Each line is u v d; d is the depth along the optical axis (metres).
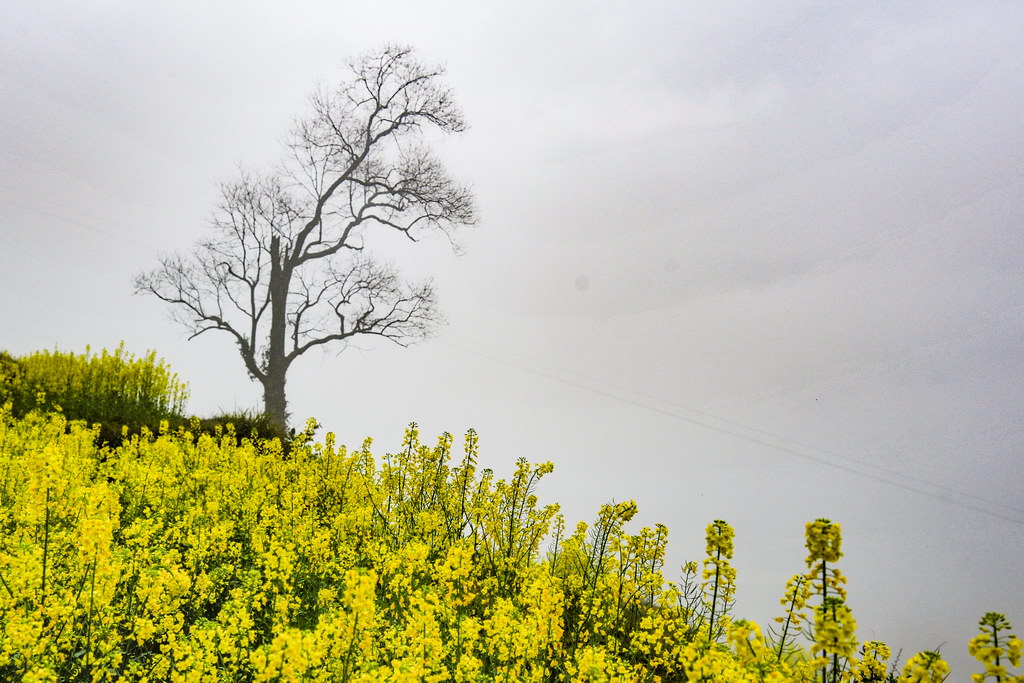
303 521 8.53
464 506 7.57
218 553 7.39
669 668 5.37
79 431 11.57
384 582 6.61
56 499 5.67
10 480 8.12
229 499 9.29
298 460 11.29
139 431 15.40
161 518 7.79
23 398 16.45
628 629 6.36
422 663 4.50
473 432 7.76
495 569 6.94
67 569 5.84
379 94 31.47
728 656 3.71
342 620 4.19
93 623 5.24
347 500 10.00
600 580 6.51
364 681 4.16
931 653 3.36
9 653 4.64
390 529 8.23
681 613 5.86
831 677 3.44
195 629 5.20
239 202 28.89
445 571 5.57
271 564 6.16
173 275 27.73
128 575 5.59
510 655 5.25
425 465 8.30
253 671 4.82
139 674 4.88
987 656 3.05
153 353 19.69
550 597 5.40
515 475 7.24
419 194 30.73
